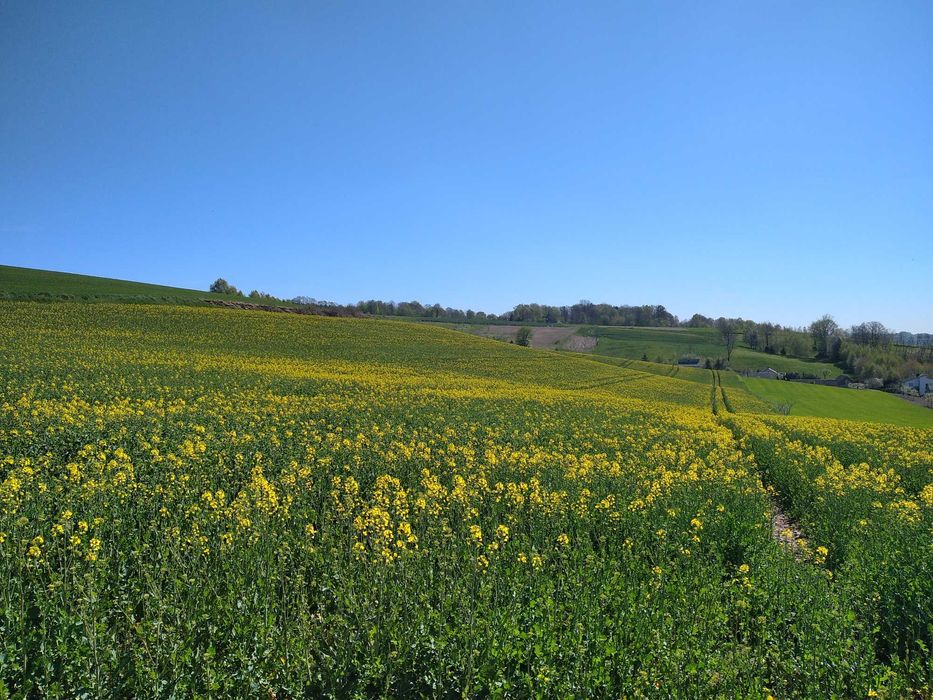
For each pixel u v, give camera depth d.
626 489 12.49
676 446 20.42
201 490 10.82
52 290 65.25
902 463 19.25
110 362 35.03
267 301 90.06
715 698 5.21
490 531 9.52
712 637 6.19
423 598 6.57
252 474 11.94
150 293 74.19
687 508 11.30
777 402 66.69
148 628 5.80
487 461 14.23
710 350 126.69
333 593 6.94
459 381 44.28
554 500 10.59
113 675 5.21
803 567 8.81
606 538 9.76
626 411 32.41
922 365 108.25
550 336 132.12
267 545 8.00
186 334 53.59
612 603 6.71
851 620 6.66
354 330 69.94
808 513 13.45
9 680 4.98
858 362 110.00
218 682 5.14
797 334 134.25
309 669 5.61
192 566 7.19
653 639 5.90
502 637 5.77
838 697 5.45
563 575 7.62
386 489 10.63
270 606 6.55
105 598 6.37
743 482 14.71
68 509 8.08
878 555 8.89
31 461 12.15
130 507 9.45
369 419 22.55
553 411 29.98
